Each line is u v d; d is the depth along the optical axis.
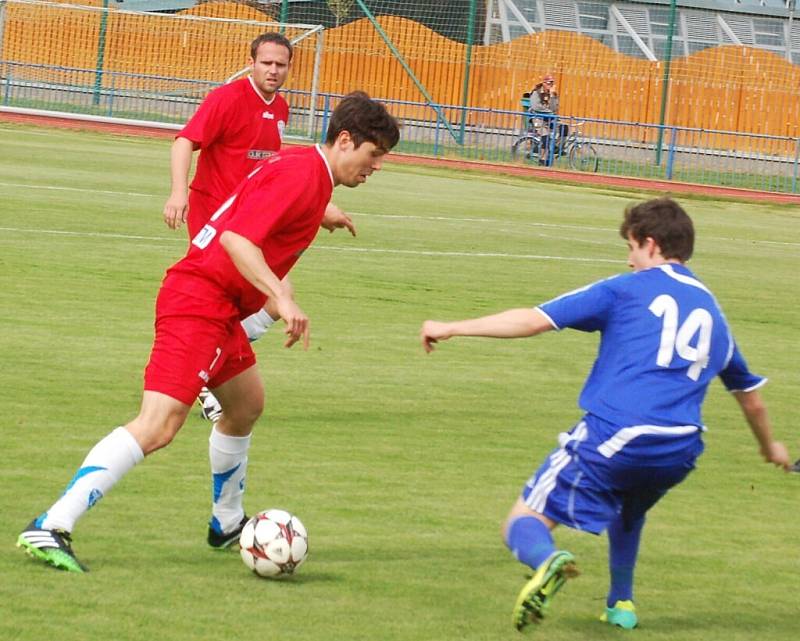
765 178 118.75
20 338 31.97
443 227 68.00
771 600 17.56
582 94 132.00
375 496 21.38
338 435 25.47
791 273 60.97
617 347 15.16
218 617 15.28
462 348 36.22
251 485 21.42
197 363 17.03
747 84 131.50
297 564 16.92
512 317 15.20
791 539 20.69
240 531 18.25
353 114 17.23
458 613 16.11
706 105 130.62
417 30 132.38
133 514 19.45
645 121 131.25
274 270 17.47
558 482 15.02
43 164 81.31
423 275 49.41
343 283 45.81
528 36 132.25
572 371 34.25
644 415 14.84
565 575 13.90
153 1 152.88
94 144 103.38
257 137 27.67
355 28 131.25
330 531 19.31
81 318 35.22
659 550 19.62
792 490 24.00
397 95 130.88
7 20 127.75
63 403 25.97
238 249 16.55
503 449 25.34
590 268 55.81
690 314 15.22
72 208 59.75
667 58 126.19
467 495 21.83
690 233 15.73
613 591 16.19
